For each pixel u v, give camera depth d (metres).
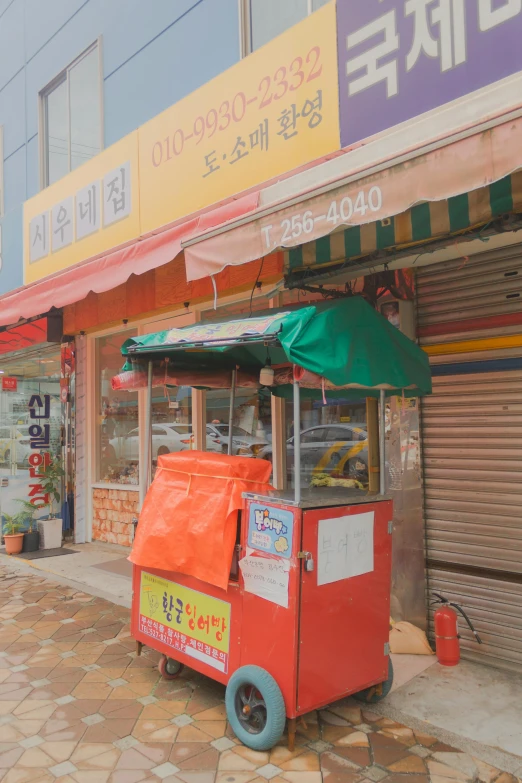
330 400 5.27
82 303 8.15
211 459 3.68
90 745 3.23
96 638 4.81
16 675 4.12
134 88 6.59
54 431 8.44
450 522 4.40
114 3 6.88
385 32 3.85
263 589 3.21
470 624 4.20
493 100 2.72
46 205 7.32
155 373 4.50
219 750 3.17
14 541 7.68
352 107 4.05
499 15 3.32
